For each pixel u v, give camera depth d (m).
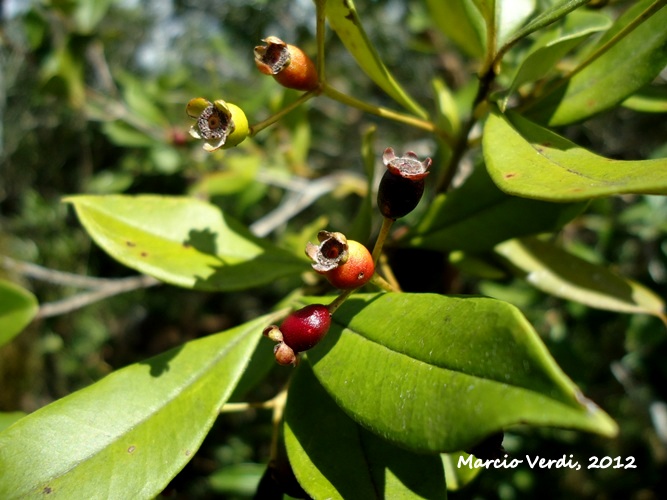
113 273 0.41
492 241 0.11
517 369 0.06
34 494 0.08
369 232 0.11
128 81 0.27
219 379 0.09
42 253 0.41
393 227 0.24
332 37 0.35
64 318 0.43
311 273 0.12
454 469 0.11
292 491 0.10
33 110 0.48
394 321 0.08
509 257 0.13
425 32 0.28
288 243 0.19
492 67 0.09
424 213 0.11
